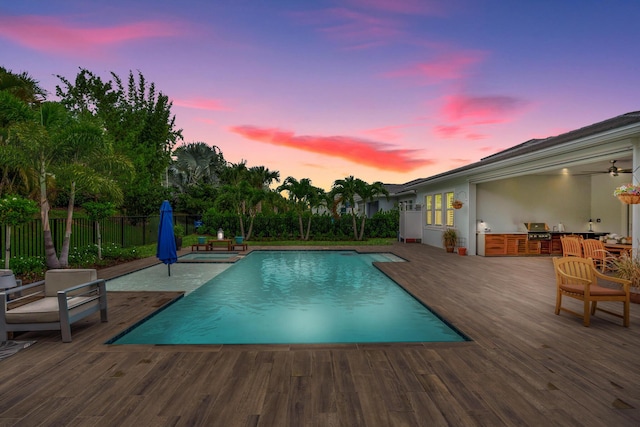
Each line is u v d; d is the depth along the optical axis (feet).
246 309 22.30
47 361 12.51
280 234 73.15
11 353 13.29
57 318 14.52
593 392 10.24
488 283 27.81
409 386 10.62
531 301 21.89
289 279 32.40
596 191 46.55
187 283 30.14
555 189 47.16
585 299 16.65
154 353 13.25
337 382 10.88
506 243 45.03
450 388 10.48
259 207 94.02
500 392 10.23
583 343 14.35
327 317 20.53
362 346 13.98
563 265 19.21
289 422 8.70
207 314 21.20
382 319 20.01
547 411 9.21
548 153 29.43
